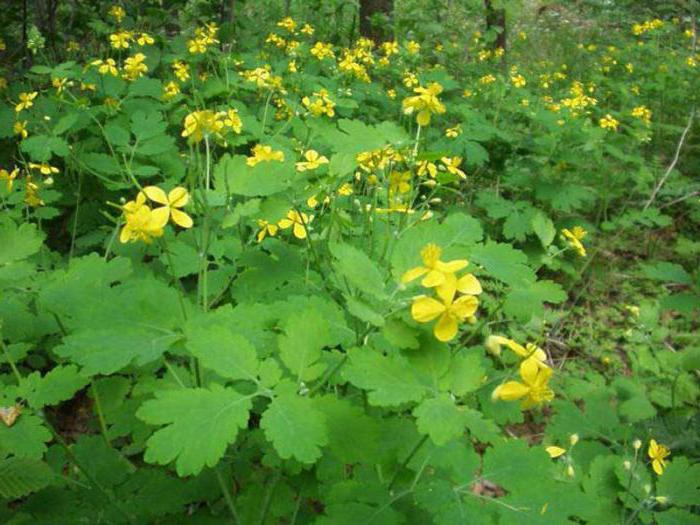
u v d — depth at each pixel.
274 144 2.80
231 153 3.87
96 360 1.38
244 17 6.55
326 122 3.42
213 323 1.60
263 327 1.73
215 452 1.20
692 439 2.59
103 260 1.91
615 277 4.16
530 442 2.90
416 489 1.51
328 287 2.25
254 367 1.36
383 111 5.10
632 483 2.19
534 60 9.59
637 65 7.86
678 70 7.07
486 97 5.47
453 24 8.42
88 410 2.69
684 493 2.08
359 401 1.92
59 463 1.90
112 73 3.94
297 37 6.82
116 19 5.40
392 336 1.37
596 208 4.76
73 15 5.64
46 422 1.70
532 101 5.52
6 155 3.96
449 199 4.43
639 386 3.12
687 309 2.83
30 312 2.33
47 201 2.99
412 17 7.80
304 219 2.29
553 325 3.64
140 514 1.77
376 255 2.40
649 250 4.42
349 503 1.49
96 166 3.20
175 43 5.30
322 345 1.46
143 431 1.98
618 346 3.60
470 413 1.36
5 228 1.87
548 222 2.41
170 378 2.01
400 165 2.54
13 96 4.36
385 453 1.69
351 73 5.23
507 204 4.00
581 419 2.70
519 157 4.61
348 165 2.01
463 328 3.25
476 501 1.46
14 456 1.68
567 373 3.32
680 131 5.52
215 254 2.56
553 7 12.73
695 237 4.61
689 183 4.91
